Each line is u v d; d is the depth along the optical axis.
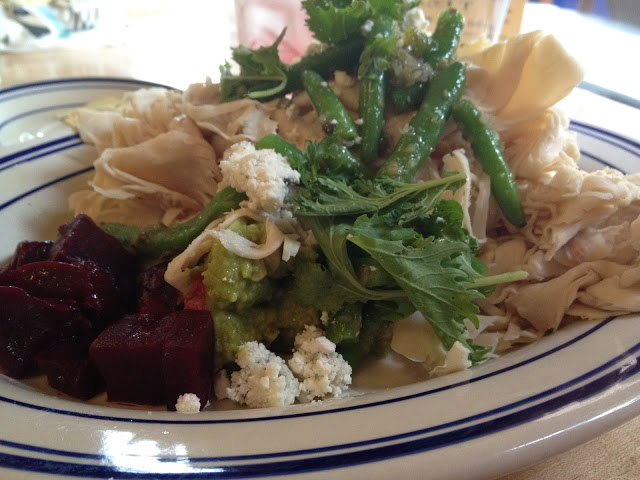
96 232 0.17
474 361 0.15
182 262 0.15
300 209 0.15
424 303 0.14
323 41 0.20
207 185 0.22
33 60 0.42
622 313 0.15
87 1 0.49
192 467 0.10
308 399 0.14
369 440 0.10
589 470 0.12
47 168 0.22
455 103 0.19
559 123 0.19
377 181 0.16
